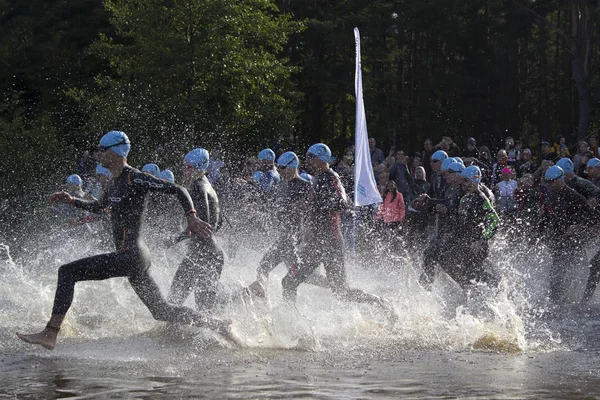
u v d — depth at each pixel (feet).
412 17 117.19
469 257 31.45
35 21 113.29
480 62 123.13
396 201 53.47
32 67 109.81
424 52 135.95
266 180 44.29
